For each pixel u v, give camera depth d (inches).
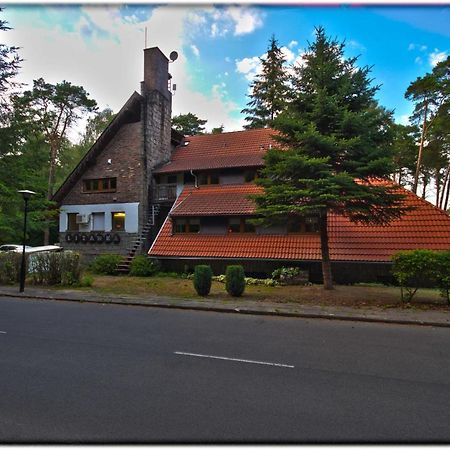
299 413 147.6
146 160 895.7
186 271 735.1
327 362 216.2
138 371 197.2
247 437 127.8
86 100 1341.0
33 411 147.5
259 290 530.3
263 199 474.3
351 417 144.6
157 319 346.6
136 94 910.4
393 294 471.5
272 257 639.1
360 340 270.8
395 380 187.3
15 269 603.5
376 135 447.2
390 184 640.4
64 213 987.3
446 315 355.6
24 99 933.2
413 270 405.4
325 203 435.5
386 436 130.0
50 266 586.6
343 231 649.6
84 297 469.7
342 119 437.4
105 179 957.2
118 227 927.0
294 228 691.4
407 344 260.2
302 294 479.2
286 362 215.5
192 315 369.1
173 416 143.5
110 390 169.9
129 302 435.5
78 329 299.7
